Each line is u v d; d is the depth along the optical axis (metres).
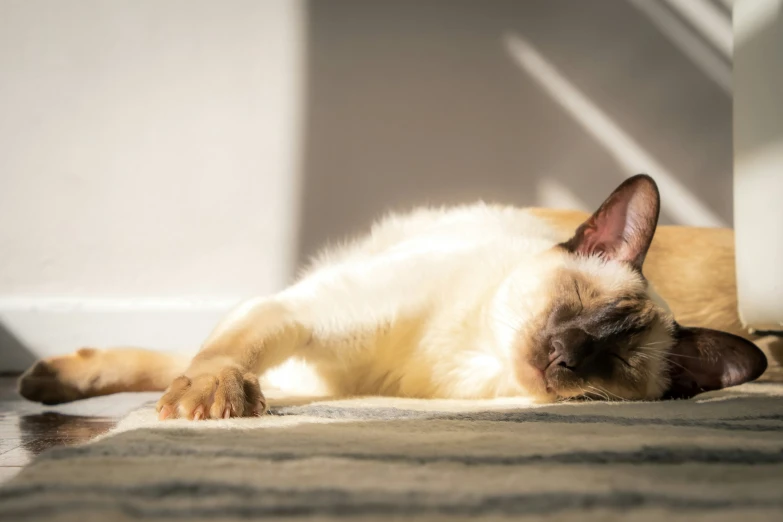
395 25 1.40
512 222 1.09
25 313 1.29
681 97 1.44
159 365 1.03
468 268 0.99
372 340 0.96
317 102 1.39
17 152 1.34
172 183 1.36
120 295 1.35
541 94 1.42
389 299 0.96
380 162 1.40
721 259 1.16
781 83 0.97
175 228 1.36
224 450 0.70
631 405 0.90
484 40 1.41
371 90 1.39
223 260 1.37
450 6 1.41
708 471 0.64
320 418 0.81
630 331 0.96
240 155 1.37
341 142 1.39
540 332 0.94
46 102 1.35
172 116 1.36
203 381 0.82
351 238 1.38
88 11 1.35
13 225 1.34
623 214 0.99
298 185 1.38
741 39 1.01
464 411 0.85
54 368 0.99
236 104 1.37
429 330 0.97
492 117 1.41
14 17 1.34
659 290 1.14
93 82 1.35
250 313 0.92
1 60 1.34
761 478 0.61
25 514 0.48
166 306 1.31
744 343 0.98
